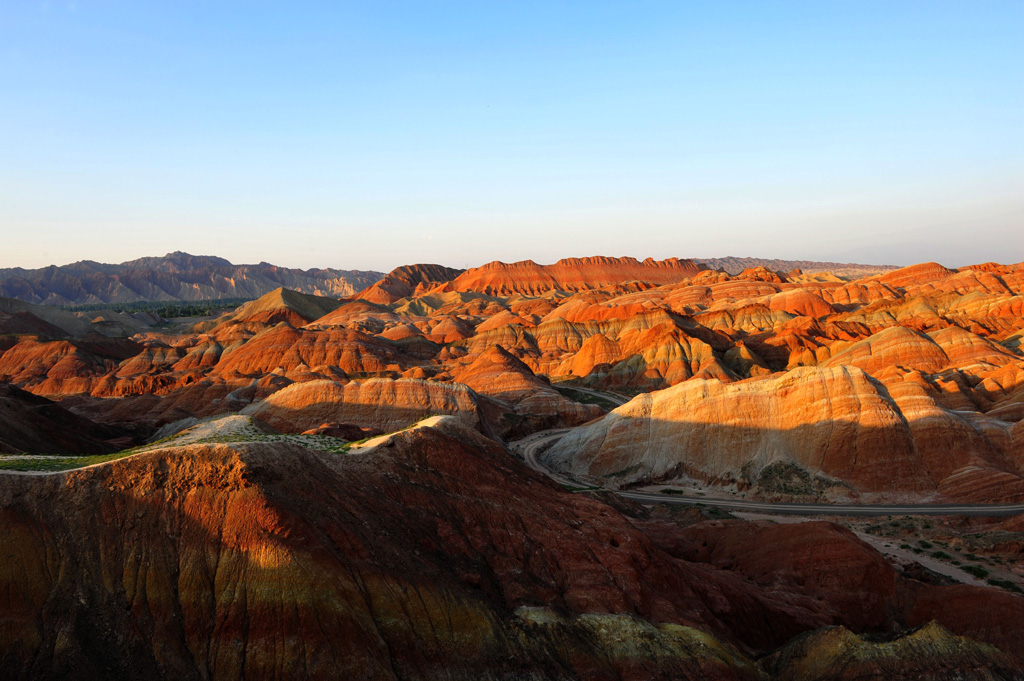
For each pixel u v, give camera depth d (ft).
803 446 261.44
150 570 92.27
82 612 87.61
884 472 245.65
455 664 95.91
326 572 94.12
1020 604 129.80
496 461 150.00
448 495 127.24
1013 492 228.02
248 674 85.97
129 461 99.71
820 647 114.11
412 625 97.35
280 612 89.56
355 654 89.04
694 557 166.71
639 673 102.01
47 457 111.96
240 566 93.35
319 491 108.58
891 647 111.04
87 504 95.66
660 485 279.49
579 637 106.32
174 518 97.19
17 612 84.94
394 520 114.32
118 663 84.74
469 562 114.52
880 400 262.47
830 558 149.07
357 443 137.90
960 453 246.27
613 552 124.67
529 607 109.40
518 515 129.39
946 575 167.94
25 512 92.32
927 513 223.92
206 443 117.29
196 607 90.43
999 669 108.88
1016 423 259.19
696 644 108.17
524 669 98.84
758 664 116.57
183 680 85.05
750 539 168.66
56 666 82.28
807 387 273.75
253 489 99.96
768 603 133.28
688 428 287.07
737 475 266.98
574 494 152.05
